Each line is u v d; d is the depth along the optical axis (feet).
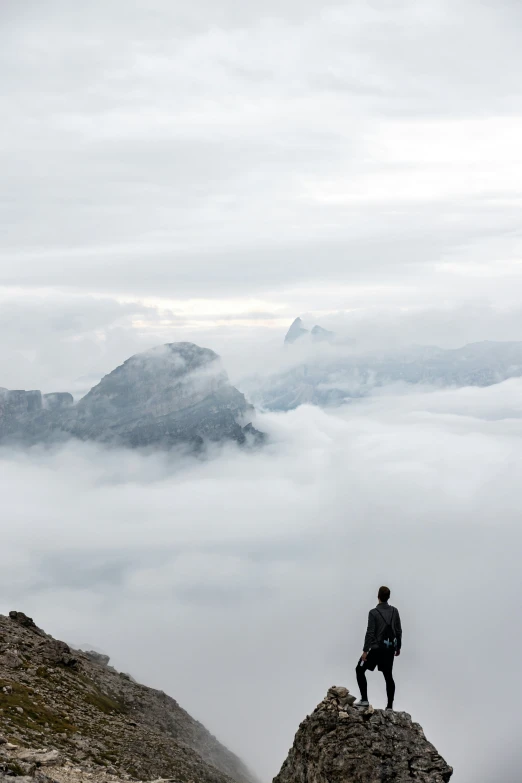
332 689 85.87
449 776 76.48
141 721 257.55
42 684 215.51
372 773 76.07
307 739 83.30
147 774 170.19
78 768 90.17
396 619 79.77
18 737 148.15
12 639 251.19
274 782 86.22
